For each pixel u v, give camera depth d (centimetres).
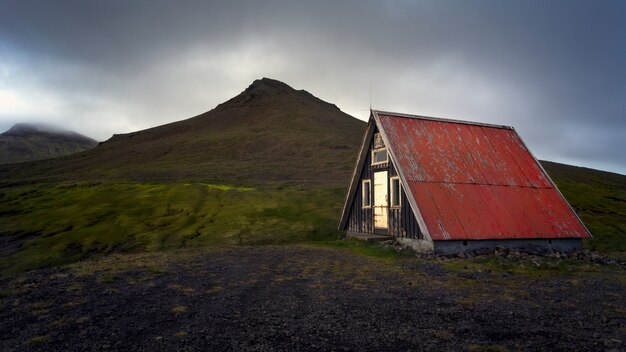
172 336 862
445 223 2078
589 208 5228
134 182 6569
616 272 1764
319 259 2055
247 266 1814
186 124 17150
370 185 2692
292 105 18700
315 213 3941
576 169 10338
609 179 9312
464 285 1423
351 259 2055
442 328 933
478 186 2342
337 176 7844
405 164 2297
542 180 2561
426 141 2498
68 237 3403
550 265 1811
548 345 836
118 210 4312
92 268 1717
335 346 812
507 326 955
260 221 3688
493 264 1848
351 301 1179
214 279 1495
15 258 2912
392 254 2186
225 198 4812
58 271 1677
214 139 13225
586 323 986
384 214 2522
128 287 1338
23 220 4069
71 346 803
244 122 16400
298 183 6625
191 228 3516
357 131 15300
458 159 2466
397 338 862
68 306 1093
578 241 2336
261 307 1103
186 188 5431
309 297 1226
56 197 5262
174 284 1394
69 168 11488
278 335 873
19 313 1026
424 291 1323
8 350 784
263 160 10312
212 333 883
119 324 941
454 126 2703
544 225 2261
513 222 2211
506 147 2711
